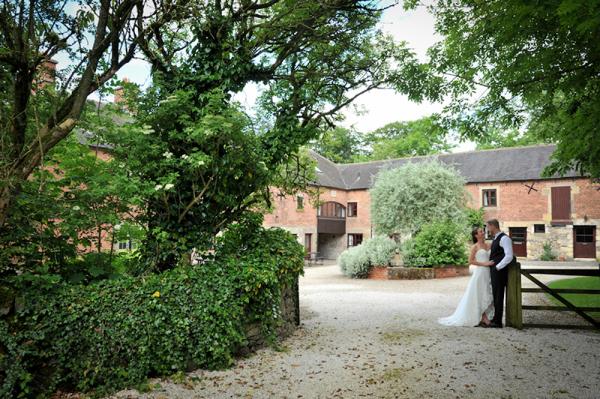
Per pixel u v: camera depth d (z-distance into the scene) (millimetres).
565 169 8180
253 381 4336
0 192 4039
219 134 5203
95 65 4496
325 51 6992
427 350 5418
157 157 5414
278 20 6004
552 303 9031
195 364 4652
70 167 5211
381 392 3998
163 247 5562
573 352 5195
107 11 4449
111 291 4422
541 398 3785
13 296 4062
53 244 4777
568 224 24250
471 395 3881
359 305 9383
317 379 4383
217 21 5812
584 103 6133
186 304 4633
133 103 5730
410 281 14625
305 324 7258
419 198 18047
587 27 3379
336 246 30984
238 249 6188
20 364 3807
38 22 4508
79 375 4070
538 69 5664
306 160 9555
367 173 31031
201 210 5922
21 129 4371
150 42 5918
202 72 5965
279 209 25234
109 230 5281
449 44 6633
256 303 5457
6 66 4523
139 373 4191
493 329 6582
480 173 26922
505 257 6594
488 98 6785
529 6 3811
